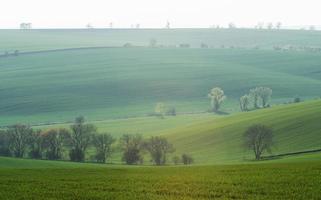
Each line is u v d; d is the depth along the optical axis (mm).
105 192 36000
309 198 32438
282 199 32406
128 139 93500
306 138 97688
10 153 98312
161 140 91875
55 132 96812
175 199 33281
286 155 87438
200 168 51531
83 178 43250
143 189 37219
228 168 49219
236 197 33625
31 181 41562
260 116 119812
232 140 105875
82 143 95312
